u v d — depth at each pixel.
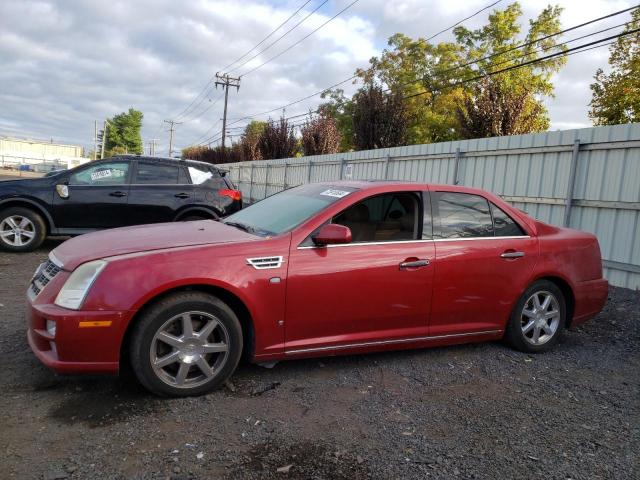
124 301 3.17
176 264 3.32
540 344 4.67
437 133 33.16
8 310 5.16
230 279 3.42
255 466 2.64
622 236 6.93
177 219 8.89
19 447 2.70
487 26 34.03
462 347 4.75
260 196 24.08
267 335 3.58
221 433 2.96
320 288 3.68
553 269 4.62
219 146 50.78
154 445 2.80
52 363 3.15
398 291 3.94
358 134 21.17
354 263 3.79
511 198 8.69
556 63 31.97
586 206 7.39
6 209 8.38
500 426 3.22
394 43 36.66
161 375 3.31
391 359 4.34
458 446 2.95
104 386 3.51
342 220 4.01
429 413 3.36
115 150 117.94
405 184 4.27
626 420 3.39
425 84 34.78
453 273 4.15
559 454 2.91
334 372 3.99
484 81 16.67
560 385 3.96
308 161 18.16
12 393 3.34
